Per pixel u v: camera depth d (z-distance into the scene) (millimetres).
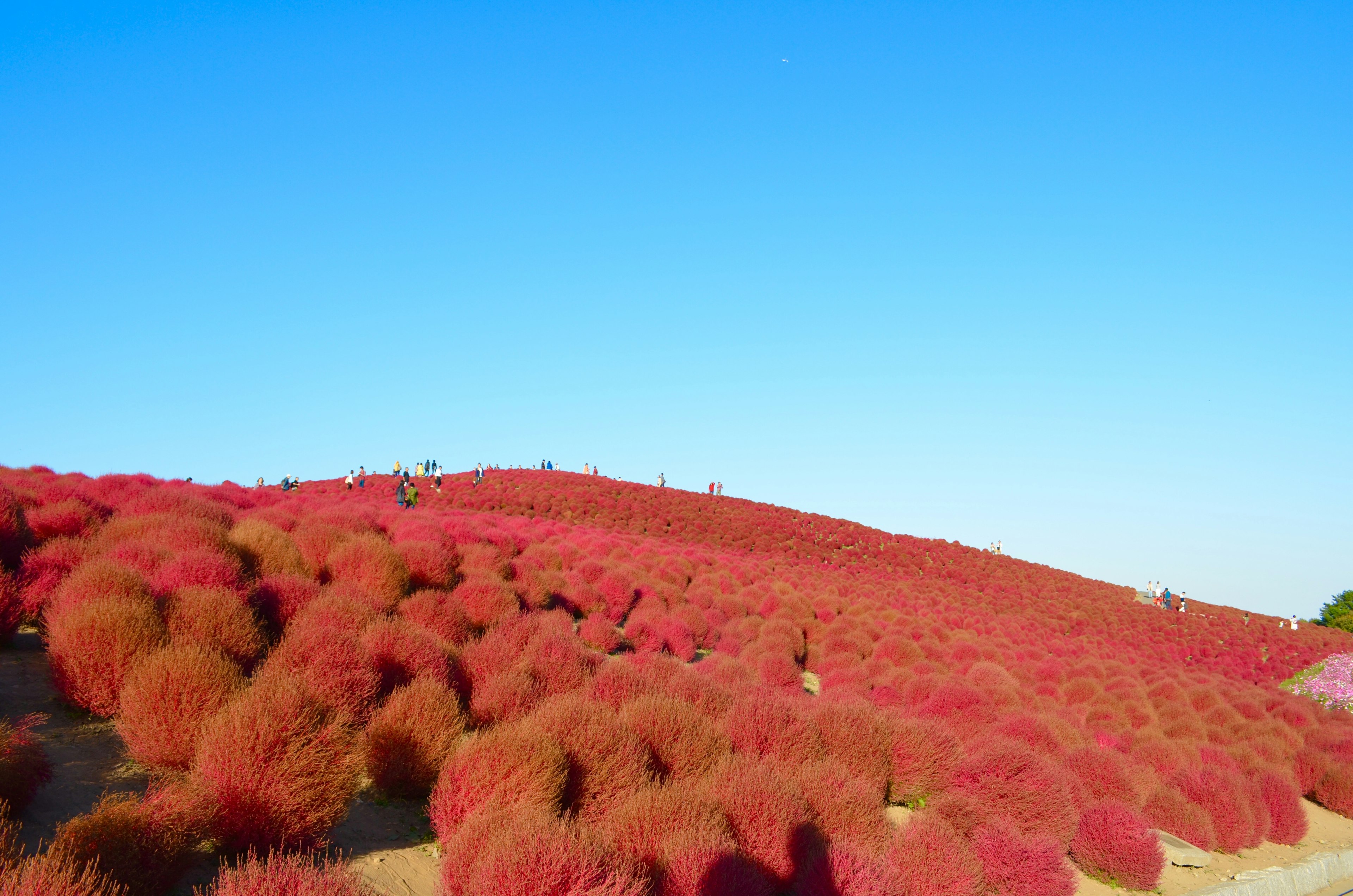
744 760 7039
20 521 9000
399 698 6527
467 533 16344
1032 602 41312
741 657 15172
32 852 4223
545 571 16188
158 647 6277
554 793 5641
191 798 4609
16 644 7605
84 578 7105
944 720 10719
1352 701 24641
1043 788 8695
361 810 5934
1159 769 12828
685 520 44281
